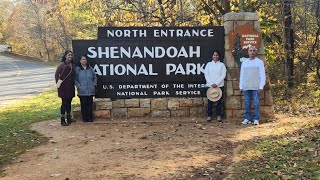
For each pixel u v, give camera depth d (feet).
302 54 56.24
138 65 34.40
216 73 32.53
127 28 34.19
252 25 33.55
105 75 34.32
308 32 57.26
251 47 31.35
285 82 53.21
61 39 185.47
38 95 61.36
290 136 25.00
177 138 26.96
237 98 33.32
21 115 39.75
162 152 23.24
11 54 203.21
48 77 99.40
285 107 39.65
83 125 32.32
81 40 34.01
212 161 21.11
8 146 25.86
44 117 37.55
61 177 19.06
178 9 51.13
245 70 31.42
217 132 28.63
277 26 50.16
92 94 33.09
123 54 34.32
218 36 34.24
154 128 30.68
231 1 46.16
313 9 56.80
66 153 23.66
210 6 48.08
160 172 19.40
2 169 20.85
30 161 22.21
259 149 22.54
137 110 34.09
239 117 33.37
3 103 53.72
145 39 34.30
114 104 34.04
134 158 22.11
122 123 32.81
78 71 32.68
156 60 34.40
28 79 94.89
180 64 34.45
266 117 33.40
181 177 18.56
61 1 48.70
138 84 34.53
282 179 17.10
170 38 34.30
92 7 49.14
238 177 17.92
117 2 51.39
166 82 34.58
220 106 32.89
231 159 21.25
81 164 21.21
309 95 45.98
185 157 22.00
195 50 34.35
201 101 34.14
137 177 18.72
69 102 32.58
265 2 47.52
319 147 21.20
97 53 34.22
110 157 22.45
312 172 17.62
